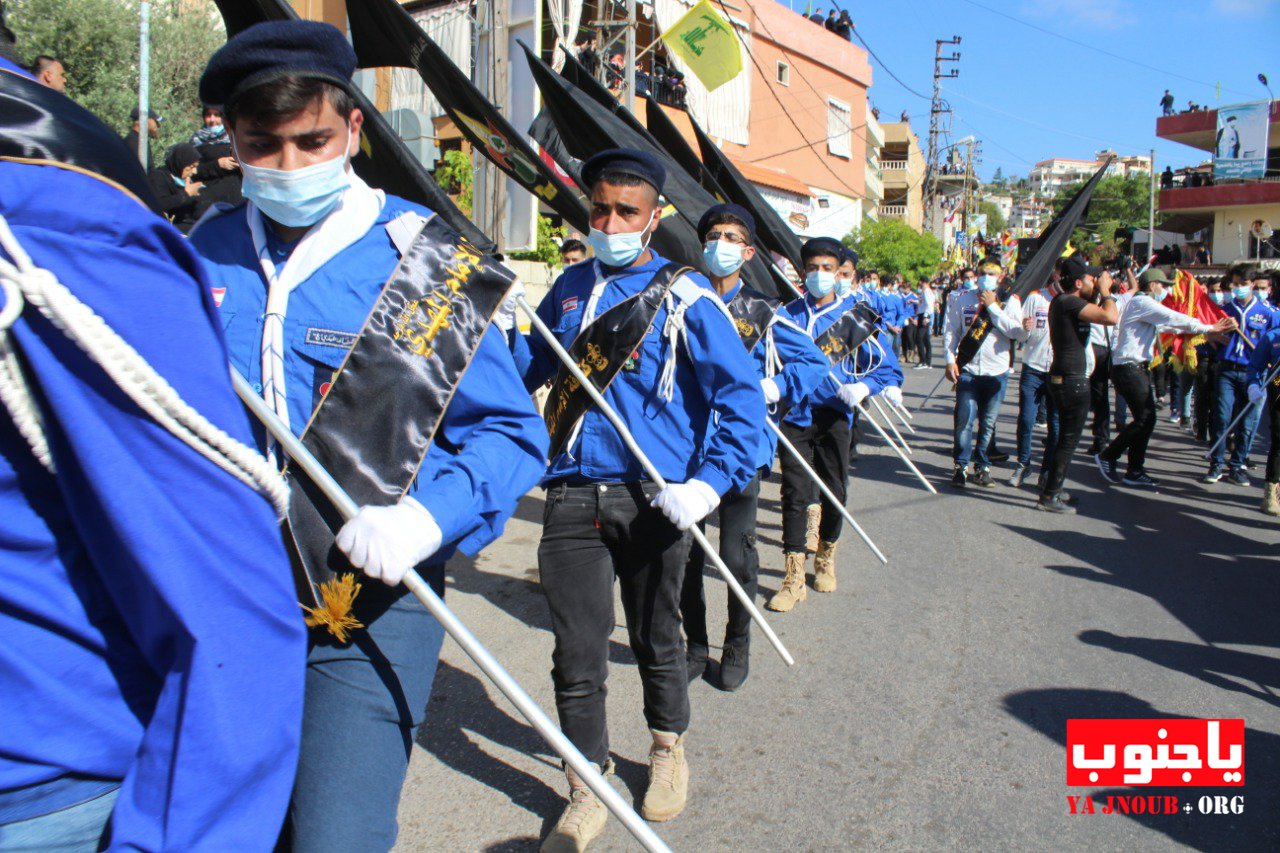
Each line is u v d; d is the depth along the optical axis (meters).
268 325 1.60
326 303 1.62
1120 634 4.67
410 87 11.46
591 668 2.78
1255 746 3.55
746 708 3.79
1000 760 3.41
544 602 4.80
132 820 0.99
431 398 1.65
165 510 0.98
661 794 3.00
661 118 6.06
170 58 9.09
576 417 2.87
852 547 6.22
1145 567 5.86
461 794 3.11
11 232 0.94
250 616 1.03
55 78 4.11
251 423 1.58
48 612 1.03
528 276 9.15
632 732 3.57
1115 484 8.47
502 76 6.88
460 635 1.48
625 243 2.90
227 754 1.00
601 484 2.81
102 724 1.07
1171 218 38.00
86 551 1.05
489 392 1.75
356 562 1.46
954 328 9.52
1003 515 7.19
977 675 4.14
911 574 5.62
